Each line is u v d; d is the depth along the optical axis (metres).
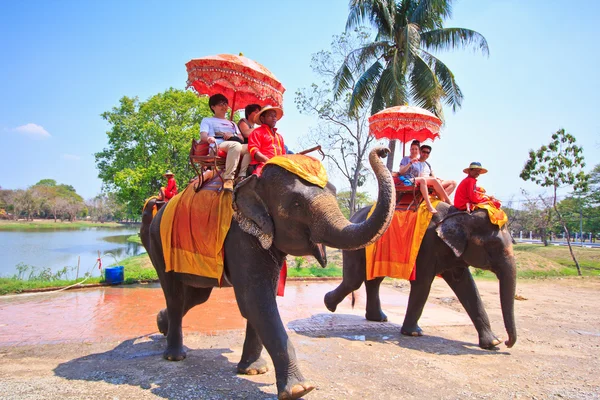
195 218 4.43
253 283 3.75
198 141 4.75
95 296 9.45
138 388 4.05
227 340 5.87
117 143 27.61
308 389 3.33
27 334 6.15
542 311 8.88
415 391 4.20
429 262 6.25
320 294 10.14
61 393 3.87
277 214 3.50
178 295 5.00
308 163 3.51
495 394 4.18
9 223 81.56
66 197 104.56
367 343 5.92
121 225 100.31
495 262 5.75
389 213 2.82
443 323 7.20
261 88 4.50
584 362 5.36
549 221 30.31
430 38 17.27
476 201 5.99
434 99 16.39
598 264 21.50
